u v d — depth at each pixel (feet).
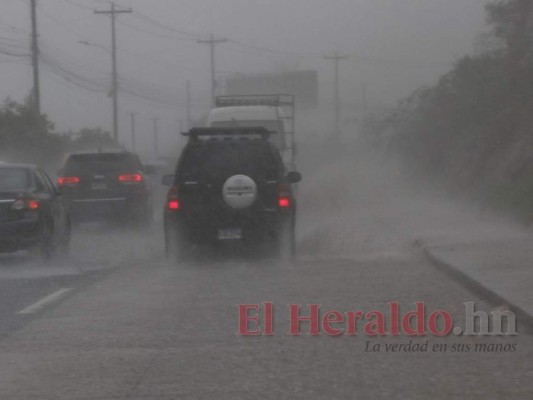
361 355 51.16
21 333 57.98
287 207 89.10
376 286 72.79
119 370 48.49
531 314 56.70
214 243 89.71
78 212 128.67
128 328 58.85
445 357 50.44
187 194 89.20
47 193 96.94
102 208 128.47
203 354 51.72
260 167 89.20
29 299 70.74
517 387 44.27
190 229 89.20
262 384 45.50
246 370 48.21
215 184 89.04
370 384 45.29
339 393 43.75
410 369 48.03
